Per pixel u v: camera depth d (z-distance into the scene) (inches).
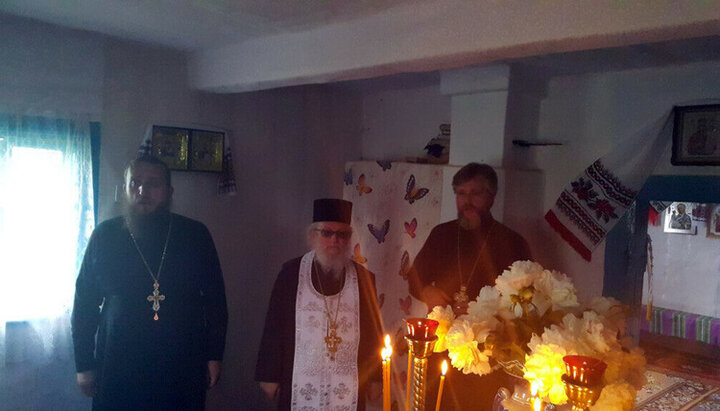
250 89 93.1
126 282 76.2
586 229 93.7
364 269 81.6
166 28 79.4
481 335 37.6
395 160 124.8
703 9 43.6
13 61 77.5
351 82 113.6
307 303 75.9
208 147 100.1
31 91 79.3
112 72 86.7
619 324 38.8
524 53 58.9
